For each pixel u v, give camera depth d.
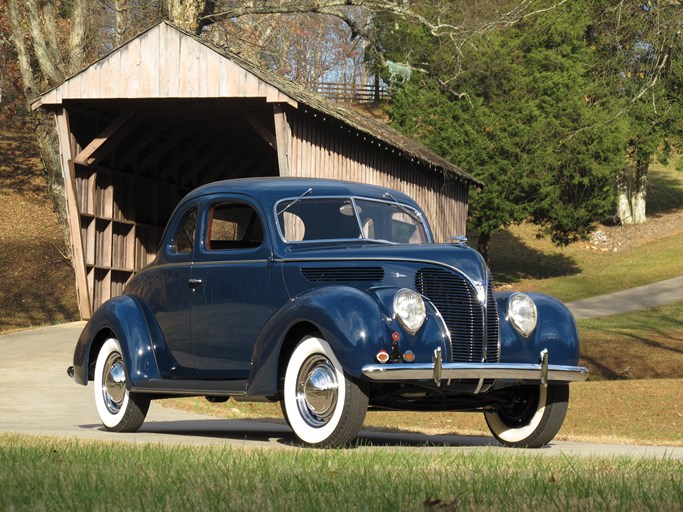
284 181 8.42
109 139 22.67
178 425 10.93
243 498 4.02
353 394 6.86
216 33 34.62
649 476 4.94
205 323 8.25
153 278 8.88
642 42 21.33
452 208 29.05
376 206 8.44
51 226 44.31
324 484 4.32
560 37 42.22
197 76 19.67
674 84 22.45
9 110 55.97
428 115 43.44
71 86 20.92
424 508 3.81
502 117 42.38
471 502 4.01
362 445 7.80
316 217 8.07
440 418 18.86
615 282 46.09
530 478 4.74
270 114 22.53
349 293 6.98
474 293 7.31
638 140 47.44
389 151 23.78
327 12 31.58
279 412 16.42
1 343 23.48
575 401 20.16
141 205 25.14
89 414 12.46
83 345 9.33
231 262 8.09
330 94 63.91
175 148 26.12
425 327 7.02
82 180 22.73
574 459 6.05
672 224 60.41
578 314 37.00
